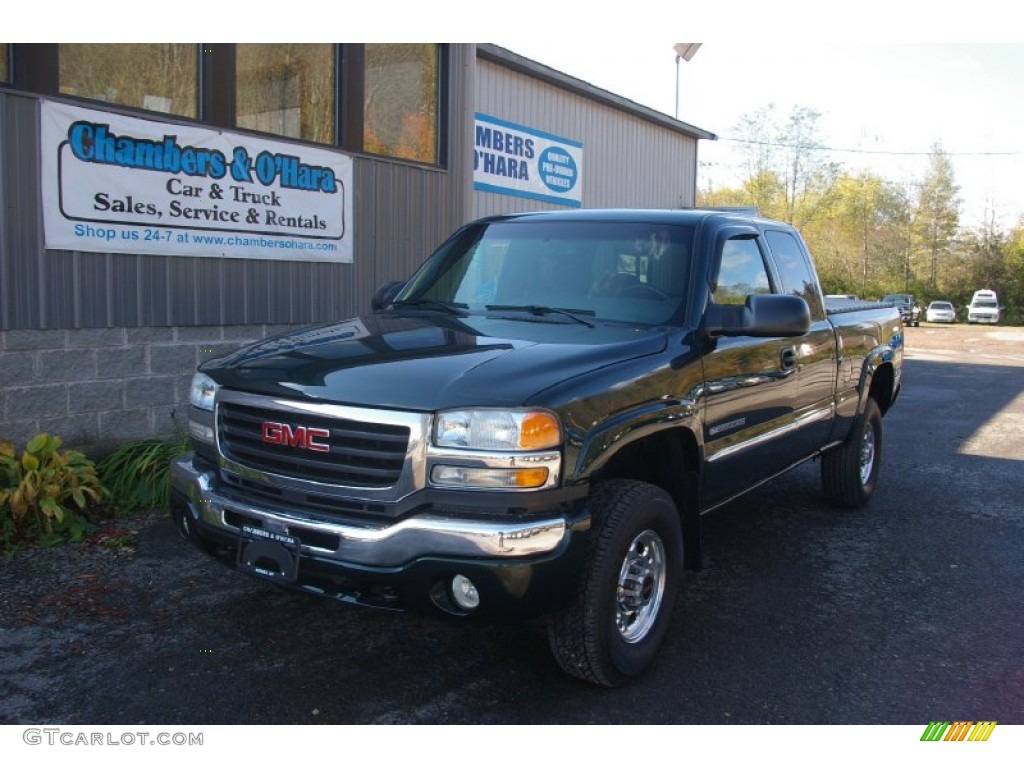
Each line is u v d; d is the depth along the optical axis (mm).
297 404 3279
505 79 12648
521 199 13273
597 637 3328
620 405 3395
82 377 5977
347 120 7840
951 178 63031
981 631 4301
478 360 3383
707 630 4238
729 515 6340
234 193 6797
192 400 3818
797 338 5016
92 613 4199
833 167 56406
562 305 4320
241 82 7004
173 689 3508
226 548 3533
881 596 4750
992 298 55469
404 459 3082
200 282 6633
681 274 4238
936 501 6859
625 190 15977
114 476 5840
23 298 5605
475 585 3006
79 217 5832
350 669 3715
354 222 7918
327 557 3145
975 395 14352
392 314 4457
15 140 5477
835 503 6473
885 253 61938
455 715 3357
